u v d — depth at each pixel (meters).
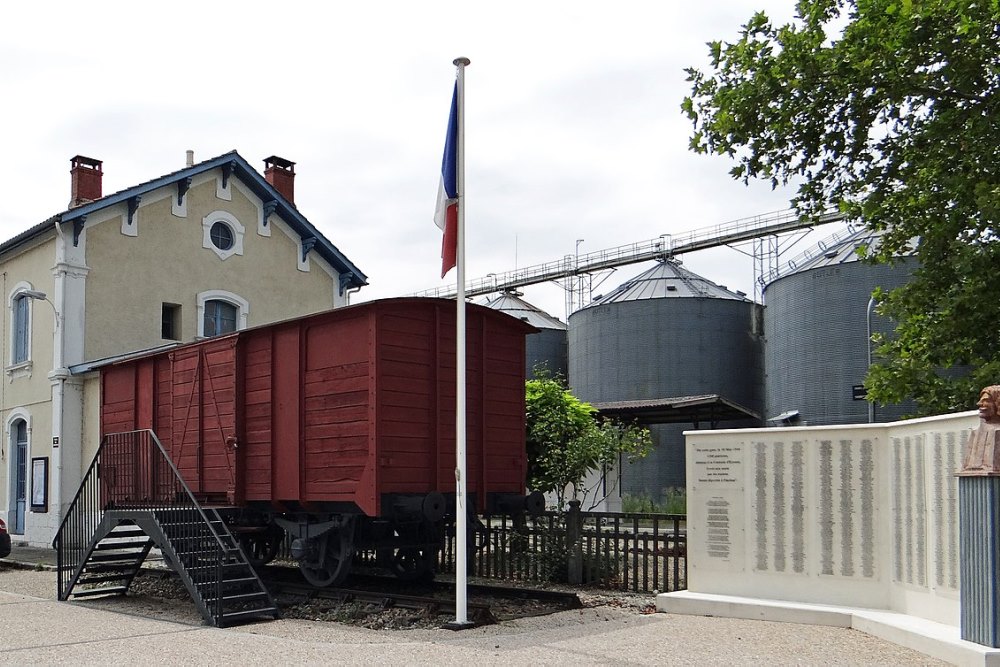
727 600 10.49
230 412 12.96
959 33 11.10
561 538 13.83
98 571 13.18
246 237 24.75
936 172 12.34
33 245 22.34
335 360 11.60
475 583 13.92
